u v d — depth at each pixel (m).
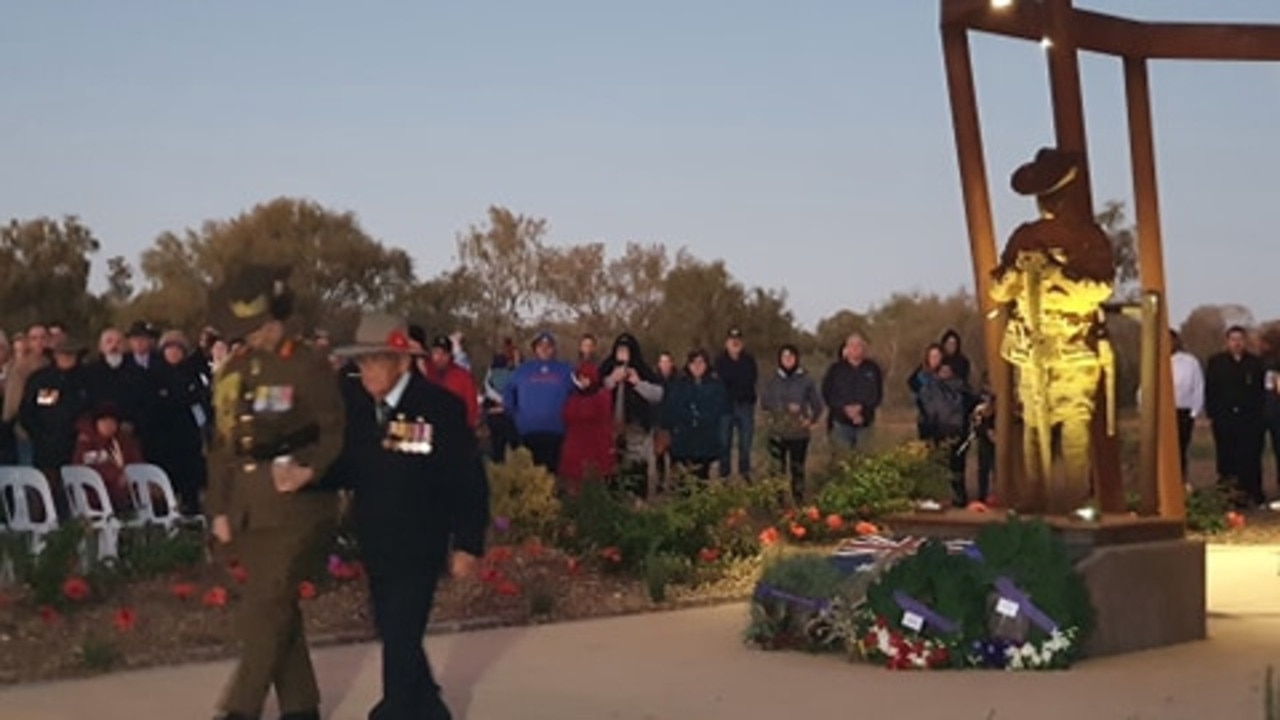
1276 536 19.75
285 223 59.16
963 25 13.66
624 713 9.49
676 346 58.47
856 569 11.73
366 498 8.62
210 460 8.88
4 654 10.84
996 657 10.90
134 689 10.09
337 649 11.51
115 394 16.83
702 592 14.27
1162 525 12.23
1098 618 11.41
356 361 9.02
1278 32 14.39
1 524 13.49
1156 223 14.44
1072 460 12.66
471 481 8.73
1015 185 12.55
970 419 21.28
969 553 11.37
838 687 10.25
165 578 12.78
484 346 56.72
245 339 8.84
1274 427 23.44
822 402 21.06
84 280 61.19
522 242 58.25
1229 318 31.12
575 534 14.95
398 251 59.88
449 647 11.68
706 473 20.55
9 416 15.40
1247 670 10.90
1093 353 12.63
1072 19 12.95
